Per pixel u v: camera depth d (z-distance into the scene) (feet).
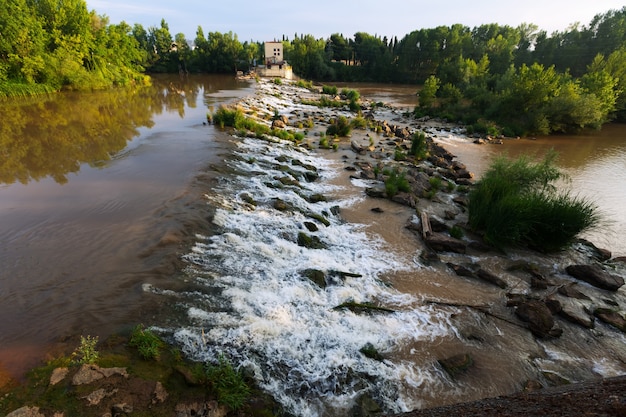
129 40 283.38
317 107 204.03
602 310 43.73
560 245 57.00
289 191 70.59
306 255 49.01
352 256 52.13
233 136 104.27
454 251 56.29
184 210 54.03
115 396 23.15
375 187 79.61
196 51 420.77
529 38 384.27
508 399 24.95
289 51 455.63
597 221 63.72
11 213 52.16
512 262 54.49
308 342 33.76
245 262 43.86
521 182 71.20
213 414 23.86
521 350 37.11
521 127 162.40
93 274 37.86
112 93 201.77
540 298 45.57
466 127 166.20
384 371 32.48
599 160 119.75
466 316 41.34
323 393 29.35
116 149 87.56
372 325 37.76
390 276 48.26
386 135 138.41
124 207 54.65
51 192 60.49
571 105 157.48
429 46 384.68
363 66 435.94
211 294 36.86
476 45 378.94
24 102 151.53
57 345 27.71
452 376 32.83
